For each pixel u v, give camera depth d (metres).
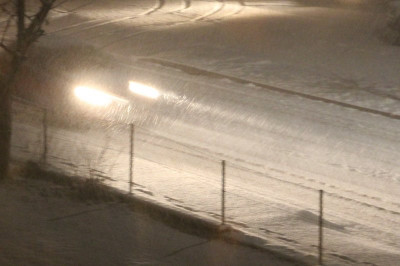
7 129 33.53
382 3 135.88
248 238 28.02
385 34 102.25
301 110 63.00
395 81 77.75
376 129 58.34
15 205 30.12
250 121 57.97
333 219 35.16
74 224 28.53
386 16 108.00
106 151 43.31
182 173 40.19
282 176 44.03
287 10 135.62
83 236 27.25
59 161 38.78
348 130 57.41
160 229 28.84
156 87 67.00
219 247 27.20
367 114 63.62
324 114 62.28
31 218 28.73
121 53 85.50
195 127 55.12
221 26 112.31
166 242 27.34
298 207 36.00
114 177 37.03
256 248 27.33
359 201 39.94
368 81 77.12
